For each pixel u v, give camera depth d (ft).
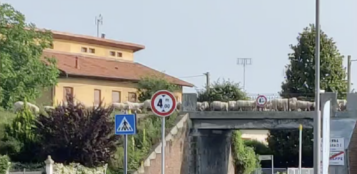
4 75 277.23
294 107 287.28
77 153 199.00
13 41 290.56
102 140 202.08
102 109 204.54
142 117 261.85
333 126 260.62
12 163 191.93
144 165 230.07
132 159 225.56
